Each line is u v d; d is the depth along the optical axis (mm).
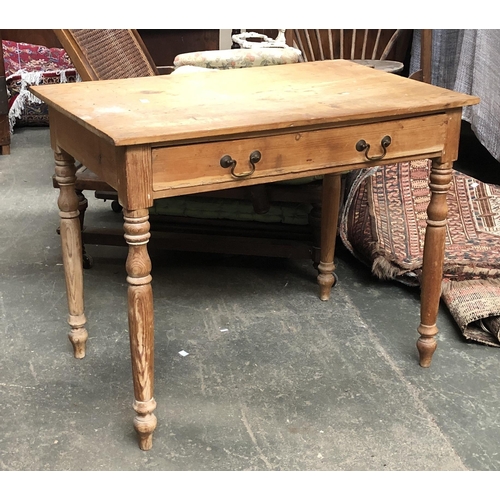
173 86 2201
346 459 1887
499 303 2441
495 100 3377
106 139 1639
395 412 2078
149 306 1805
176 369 2268
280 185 2701
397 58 4266
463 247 2783
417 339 2463
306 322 2570
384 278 2826
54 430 1984
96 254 3098
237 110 1896
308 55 4270
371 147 1979
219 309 2650
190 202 2861
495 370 2295
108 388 2176
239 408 2086
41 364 2291
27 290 2762
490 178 4027
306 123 1817
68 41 2588
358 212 3012
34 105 4918
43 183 3906
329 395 2152
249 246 2820
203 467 1853
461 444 1951
